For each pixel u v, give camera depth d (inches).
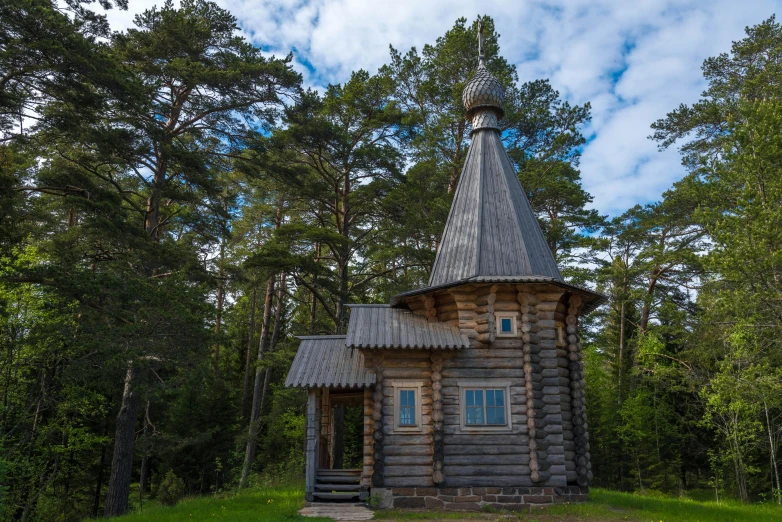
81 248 792.3
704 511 585.3
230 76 772.0
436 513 514.3
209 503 606.2
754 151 701.3
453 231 658.2
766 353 770.2
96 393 819.4
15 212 648.4
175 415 1125.1
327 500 578.2
